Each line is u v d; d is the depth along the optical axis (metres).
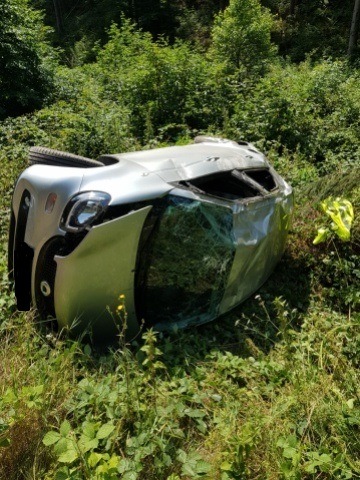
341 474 2.10
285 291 3.86
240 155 3.85
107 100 9.04
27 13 11.09
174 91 8.19
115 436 2.22
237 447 2.15
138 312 2.97
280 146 7.30
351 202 4.61
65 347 2.85
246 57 16.42
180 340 3.00
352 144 7.46
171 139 7.49
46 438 2.05
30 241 3.00
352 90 9.91
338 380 2.77
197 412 2.40
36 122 7.33
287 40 25.08
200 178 3.19
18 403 2.22
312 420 2.40
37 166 3.17
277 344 3.14
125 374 2.53
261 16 18.41
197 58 9.24
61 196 2.84
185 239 2.96
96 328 2.90
